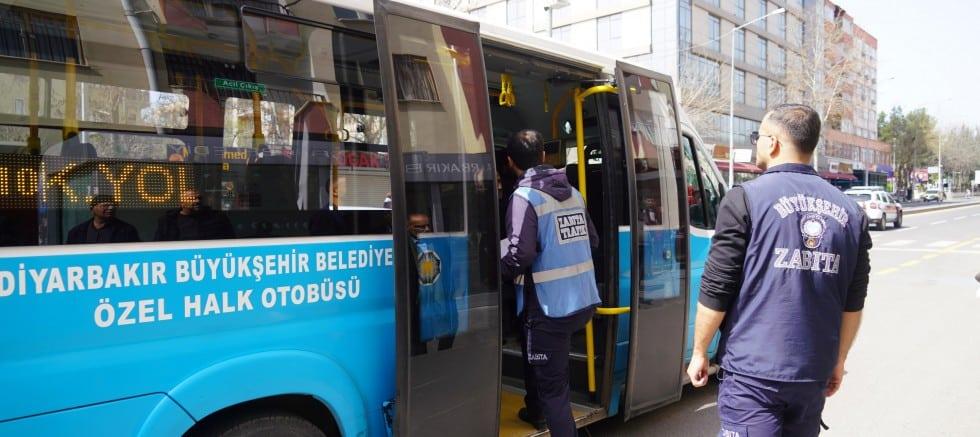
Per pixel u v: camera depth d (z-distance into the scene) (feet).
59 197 6.56
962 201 226.79
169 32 7.46
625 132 12.61
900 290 35.22
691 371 8.43
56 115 6.67
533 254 10.55
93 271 6.59
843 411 16.52
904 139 283.59
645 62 123.85
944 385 18.52
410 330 8.68
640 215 12.84
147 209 7.07
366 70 9.15
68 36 6.83
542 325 10.85
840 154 201.05
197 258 7.30
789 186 7.97
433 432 9.02
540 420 12.14
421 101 9.09
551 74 13.19
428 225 8.98
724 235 8.07
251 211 7.83
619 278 13.16
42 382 6.27
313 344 8.28
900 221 90.63
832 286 7.80
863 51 213.66
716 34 134.00
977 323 26.55
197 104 7.59
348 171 8.81
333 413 8.49
